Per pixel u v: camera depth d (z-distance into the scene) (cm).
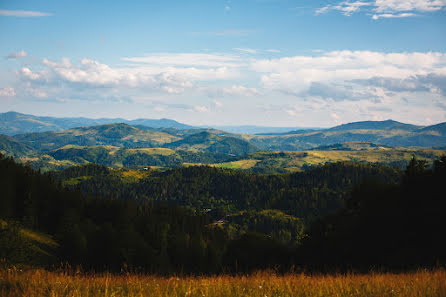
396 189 4100
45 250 7156
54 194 13038
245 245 5781
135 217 13662
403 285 804
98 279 892
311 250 3909
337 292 761
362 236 3509
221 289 802
